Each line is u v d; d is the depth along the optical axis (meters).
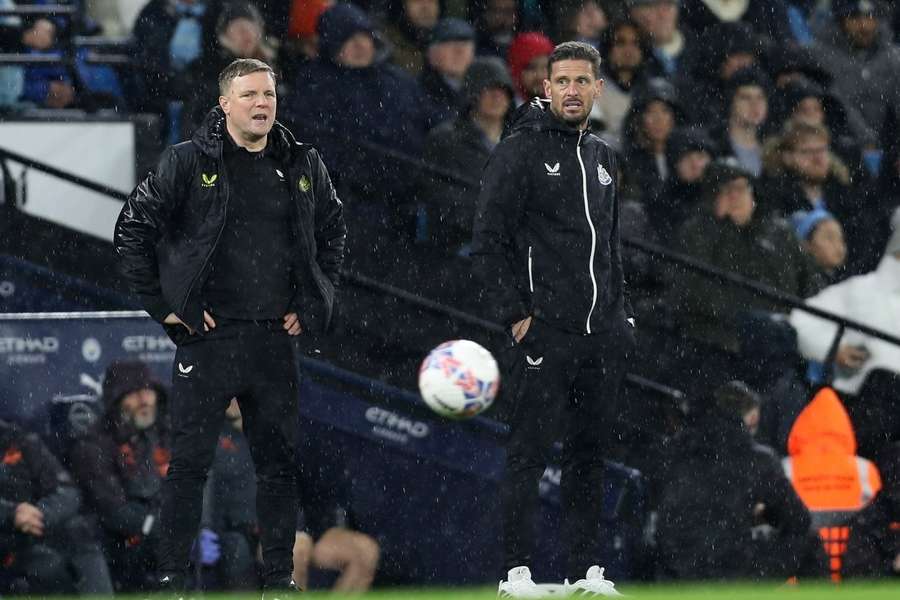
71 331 38.12
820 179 51.66
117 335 38.31
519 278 32.91
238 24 47.12
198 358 30.80
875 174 55.34
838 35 57.19
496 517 42.72
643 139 49.25
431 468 42.59
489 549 42.59
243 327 30.75
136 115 45.34
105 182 44.84
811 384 46.06
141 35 48.47
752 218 47.78
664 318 46.47
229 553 38.84
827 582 39.81
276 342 31.06
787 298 45.72
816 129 51.38
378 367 43.25
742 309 46.25
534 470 33.12
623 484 43.16
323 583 41.28
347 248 45.62
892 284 49.00
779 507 40.31
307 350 43.03
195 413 30.88
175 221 30.75
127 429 38.19
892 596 32.62
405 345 43.56
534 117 32.97
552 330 32.69
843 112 53.88
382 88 47.44
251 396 31.22
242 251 30.62
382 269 45.66
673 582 40.56
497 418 43.22
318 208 31.75
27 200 44.31
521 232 32.94
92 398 38.19
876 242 52.25
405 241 45.84
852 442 43.84
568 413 33.53
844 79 56.66
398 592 34.25
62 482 37.72
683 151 48.41
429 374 33.31
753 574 40.19
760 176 51.78
